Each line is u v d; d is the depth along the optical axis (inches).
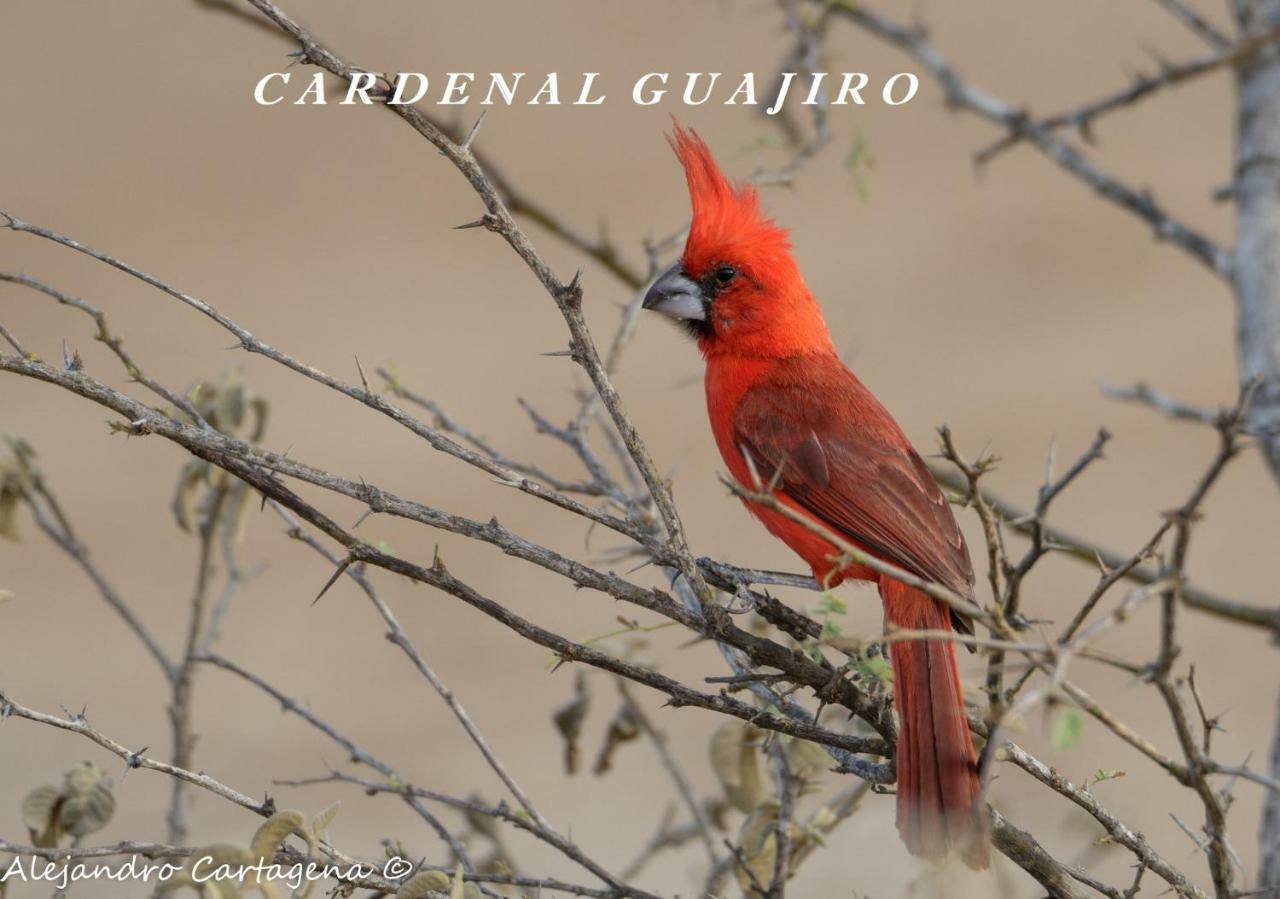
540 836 318.0
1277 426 361.1
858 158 412.5
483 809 320.5
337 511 768.3
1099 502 796.0
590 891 312.5
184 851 269.9
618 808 566.6
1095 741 570.6
